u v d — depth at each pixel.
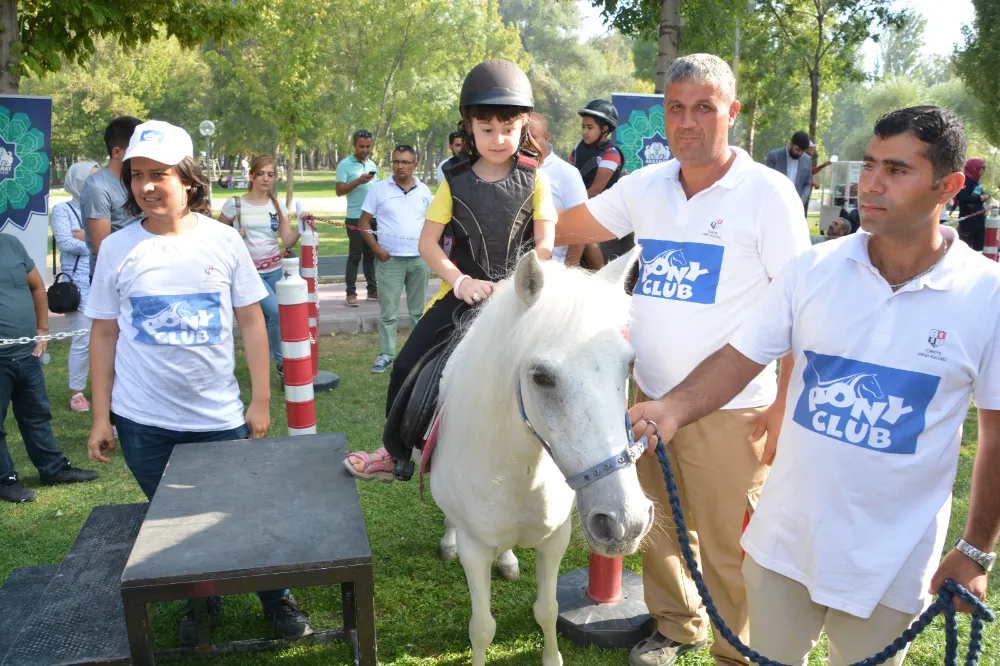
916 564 1.83
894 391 1.77
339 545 2.18
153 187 2.66
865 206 1.74
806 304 1.92
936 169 1.65
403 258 6.64
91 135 37.22
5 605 2.82
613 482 1.77
